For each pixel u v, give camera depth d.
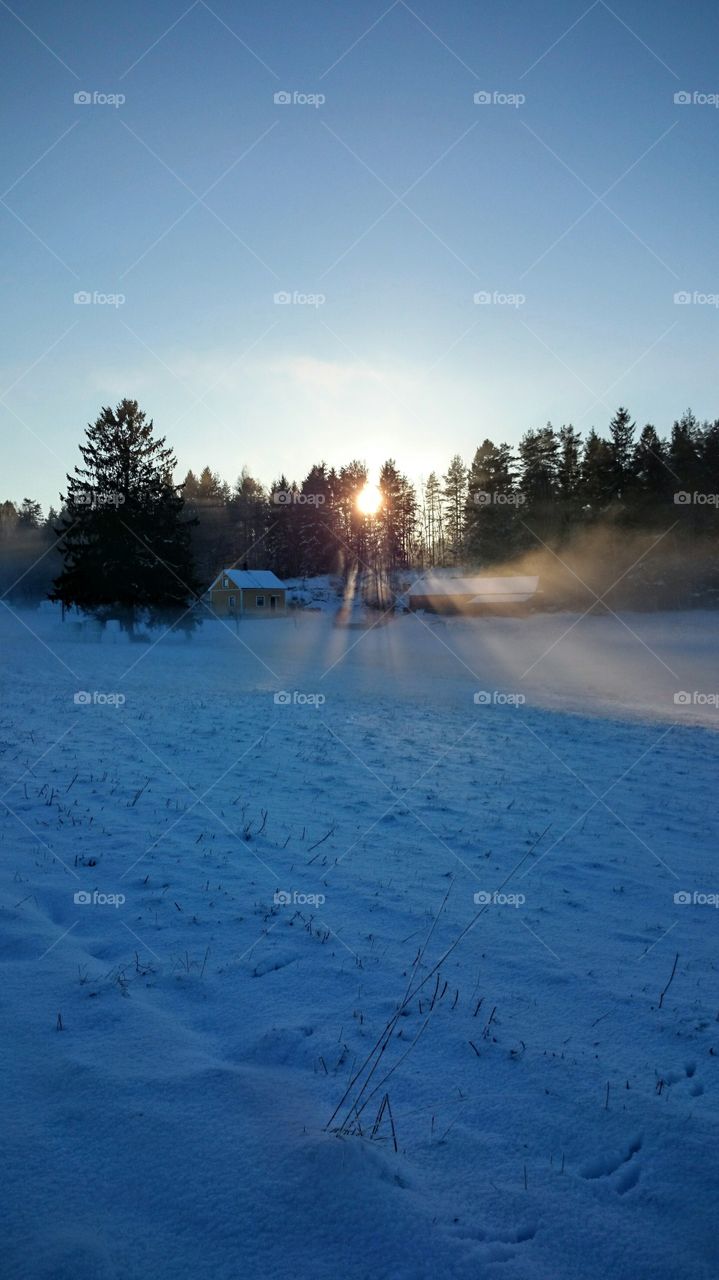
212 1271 2.46
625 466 70.50
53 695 18.47
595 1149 3.30
